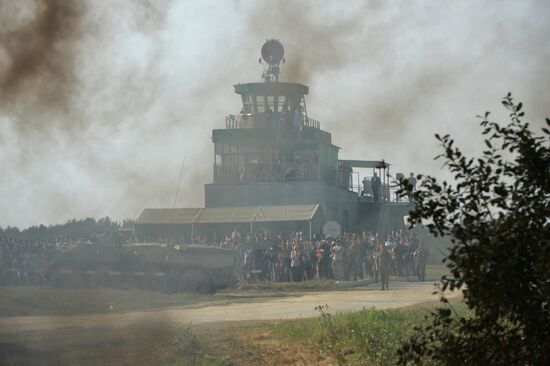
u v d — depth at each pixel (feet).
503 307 73.46
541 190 73.41
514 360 74.59
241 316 225.56
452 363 76.59
